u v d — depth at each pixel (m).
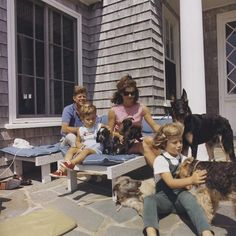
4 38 4.55
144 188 3.24
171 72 7.08
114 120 3.79
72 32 6.14
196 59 4.64
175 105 3.92
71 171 3.65
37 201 3.35
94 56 6.46
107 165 3.33
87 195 3.50
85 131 3.81
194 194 2.53
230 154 4.22
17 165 4.57
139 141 3.75
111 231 2.53
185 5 4.69
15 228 2.56
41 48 5.32
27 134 4.92
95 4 6.41
